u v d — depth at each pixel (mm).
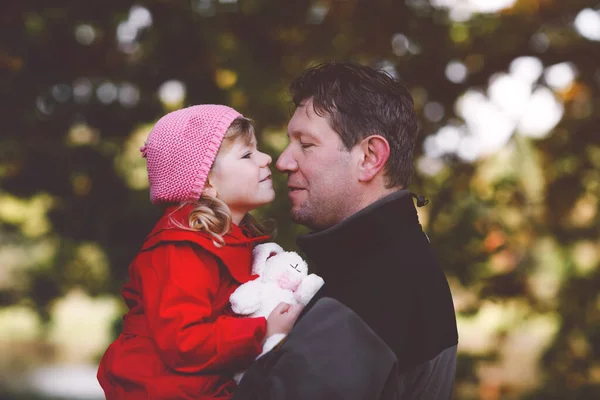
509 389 5766
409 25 5418
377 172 1818
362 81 1847
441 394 1671
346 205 1840
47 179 5680
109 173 5742
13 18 5176
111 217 5617
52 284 8828
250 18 5383
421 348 1624
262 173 2109
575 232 6000
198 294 1859
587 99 5906
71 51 5367
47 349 15852
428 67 5461
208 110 2094
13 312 9422
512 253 5688
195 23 5133
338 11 5613
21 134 5434
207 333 1786
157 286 1882
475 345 6344
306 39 5484
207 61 5273
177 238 1905
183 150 2029
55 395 11531
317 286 1896
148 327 1861
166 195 2055
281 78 5270
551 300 5918
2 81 5230
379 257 1678
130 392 1850
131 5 5246
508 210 5684
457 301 5641
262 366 1637
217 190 2055
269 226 2664
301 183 1875
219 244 1918
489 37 5477
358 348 1540
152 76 5320
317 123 1850
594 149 5949
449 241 5250
